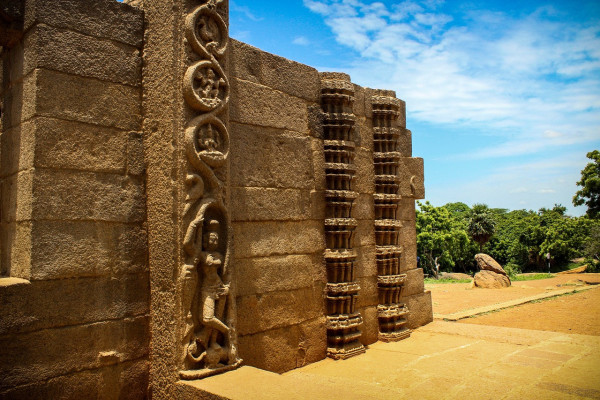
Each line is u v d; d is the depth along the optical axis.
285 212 5.77
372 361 6.11
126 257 4.21
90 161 4.05
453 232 40.03
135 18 4.49
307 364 5.92
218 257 4.32
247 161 5.31
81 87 4.04
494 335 7.51
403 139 8.43
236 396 3.56
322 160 6.47
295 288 5.84
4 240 4.20
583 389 4.92
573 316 9.59
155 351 4.21
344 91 6.61
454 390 4.94
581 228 42.69
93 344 3.93
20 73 4.03
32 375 3.57
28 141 3.82
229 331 4.31
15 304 3.53
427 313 8.59
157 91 4.30
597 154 26.92
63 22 3.95
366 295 7.13
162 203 4.18
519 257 47.19
